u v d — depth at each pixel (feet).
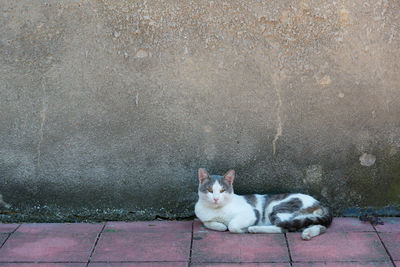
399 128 7.68
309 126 7.70
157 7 7.44
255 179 7.88
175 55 7.55
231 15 7.45
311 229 7.37
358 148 7.75
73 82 7.61
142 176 7.87
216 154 7.80
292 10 7.42
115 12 7.44
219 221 7.61
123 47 7.52
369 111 7.64
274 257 7.07
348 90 7.60
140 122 7.71
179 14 7.46
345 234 7.46
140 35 7.50
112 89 7.63
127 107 7.67
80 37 7.50
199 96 7.64
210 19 7.47
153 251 7.23
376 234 7.45
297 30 7.47
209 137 7.75
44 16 7.45
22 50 7.53
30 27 7.48
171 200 7.95
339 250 7.15
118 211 7.98
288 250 7.18
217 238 7.44
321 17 7.42
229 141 7.77
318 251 7.14
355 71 7.55
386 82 7.56
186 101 7.65
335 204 7.93
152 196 7.93
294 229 7.50
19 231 7.71
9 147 7.78
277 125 7.70
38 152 7.79
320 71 7.55
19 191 7.91
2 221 7.98
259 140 7.75
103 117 7.70
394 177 7.83
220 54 7.54
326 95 7.61
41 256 7.17
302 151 7.77
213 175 7.64
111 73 7.59
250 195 7.79
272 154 7.79
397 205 7.90
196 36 7.50
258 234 7.50
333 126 7.69
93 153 7.80
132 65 7.57
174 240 7.43
